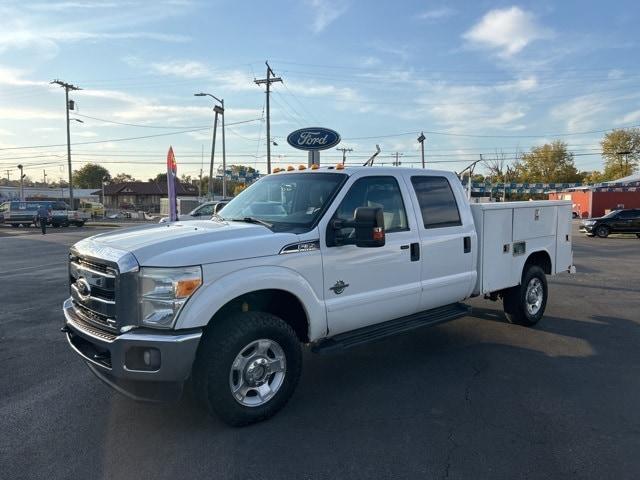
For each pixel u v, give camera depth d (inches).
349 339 173.6
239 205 194.7
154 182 4148.6
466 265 216.1
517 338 243.1
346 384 183.0
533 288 263.0
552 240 273.9
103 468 125.6
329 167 189.9
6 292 367.6
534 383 184.1
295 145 598.5
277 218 173.6
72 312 160.2
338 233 164.9
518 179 3452.3
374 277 177.8
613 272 486.3
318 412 158.4
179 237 145.0
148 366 131.8
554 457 131.2
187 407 161.3
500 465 127.2
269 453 132.9
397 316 190.9
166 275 131.5
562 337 245.1
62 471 124.3
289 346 154.1
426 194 203.0
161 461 129.0
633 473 123.8
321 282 161.6
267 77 1294.3
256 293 151.5
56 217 1517.0
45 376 191.2
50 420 152.8
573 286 400.5
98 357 140.0
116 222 2033.7
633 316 290.7
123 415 156.0
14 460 129.6
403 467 126.2
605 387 180.1
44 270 492.7
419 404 165.2
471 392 175.5
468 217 218.4
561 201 280.1
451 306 218.1
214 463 128.0
